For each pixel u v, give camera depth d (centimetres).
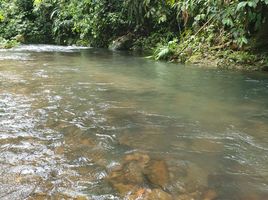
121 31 939
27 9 1235
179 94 295
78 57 628
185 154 162
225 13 486
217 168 148
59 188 128
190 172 144
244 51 504
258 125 207
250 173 143
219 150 167
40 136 182
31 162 150
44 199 120
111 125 204
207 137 185
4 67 457
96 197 122
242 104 261
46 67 464
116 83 344
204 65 515
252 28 519
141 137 184
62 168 145
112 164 150
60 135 185
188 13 611
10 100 259
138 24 866
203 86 333
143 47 827
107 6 923
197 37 590
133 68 471
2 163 148
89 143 174
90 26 944
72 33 1116
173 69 466
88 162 152
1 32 1182
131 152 164
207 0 548
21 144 170
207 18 601
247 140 181
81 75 394
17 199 120
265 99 278
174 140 181
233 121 215
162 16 746
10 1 1256
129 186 131
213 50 545
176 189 130
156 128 200
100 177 138
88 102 259
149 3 781
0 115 218
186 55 566
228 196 125
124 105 253
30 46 970
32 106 243
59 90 301
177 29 780
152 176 140
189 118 221
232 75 408
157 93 297
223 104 260
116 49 862
